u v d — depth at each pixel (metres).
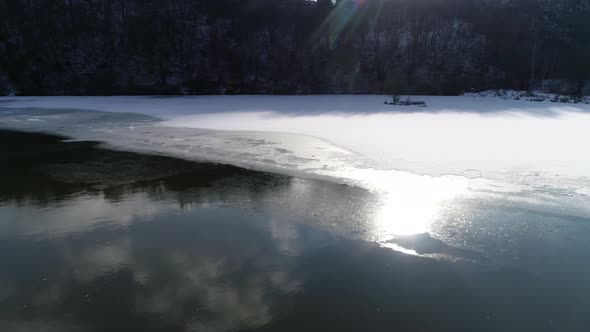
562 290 4.02
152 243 5.19
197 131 13.56
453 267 4.51
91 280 4.31
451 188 7.05
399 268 4.51
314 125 14.44
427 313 3.69
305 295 4.00
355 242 5.18
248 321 3.59
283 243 5.16
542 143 10.70
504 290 4.05
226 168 8.77
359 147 10.30
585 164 8.37
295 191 7.14
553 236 5.21
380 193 6.93
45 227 5.71
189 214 6.19
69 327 3.53
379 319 3.61
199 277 4.36
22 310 3.78
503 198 6.53
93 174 8.49
